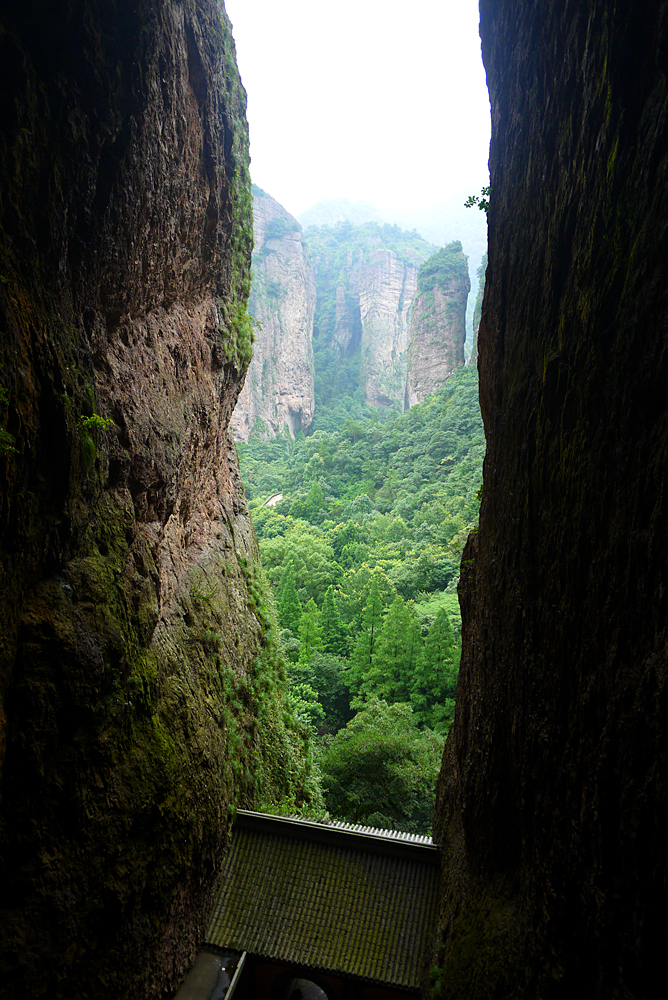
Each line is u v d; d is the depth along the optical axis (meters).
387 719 37.44
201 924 17.31
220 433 29.27
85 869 12.38
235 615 27.14
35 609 12.11
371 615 50.28
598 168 8.83
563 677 9.69
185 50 18.44
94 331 15.65
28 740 11.43
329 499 98.38
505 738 13.13
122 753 14.26
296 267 179.75
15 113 11.20
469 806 15.73
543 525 11.11
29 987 10.79
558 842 9.41
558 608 10.00
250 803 22.41
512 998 10.47
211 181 22.17
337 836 18.97
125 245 16.20
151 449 18.08
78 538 13.63
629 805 7.18
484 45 18.75
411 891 18.09
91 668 12.86
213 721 20.12
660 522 6.86
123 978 13.39
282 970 17.22
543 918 9.84
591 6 8.97
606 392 8.45
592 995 7.98
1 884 10.97
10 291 11.16
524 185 13.56
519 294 13.84
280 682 31.78
